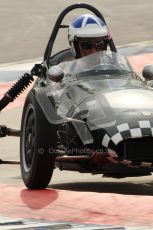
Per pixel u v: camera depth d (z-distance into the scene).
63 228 14.47
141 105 18.27
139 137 17.31
